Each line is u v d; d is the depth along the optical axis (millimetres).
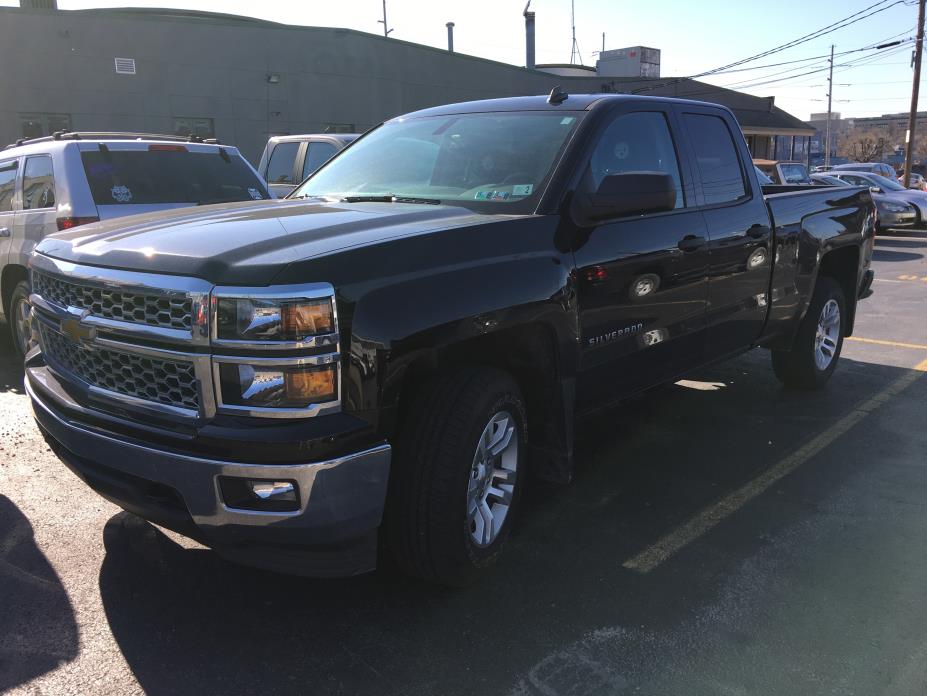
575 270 3277
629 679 2559
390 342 2531
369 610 2957
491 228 3018
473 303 2783
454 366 2949
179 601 2994
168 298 2488
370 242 2650
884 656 2680
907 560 3348
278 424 2396
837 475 4285
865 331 8344
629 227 3633
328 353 2408
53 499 3861
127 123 20062
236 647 2713
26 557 3293
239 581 3145
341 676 2568
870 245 6211
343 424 2443
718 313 4406
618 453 4645
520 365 3283
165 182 6309
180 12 23203
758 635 2801
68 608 2926
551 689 2506
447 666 2623
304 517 2422
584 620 2898
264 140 22250
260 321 2361
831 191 5688
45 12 18562
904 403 5625
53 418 2895
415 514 2771
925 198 20016
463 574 2965
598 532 3613
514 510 3236
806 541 3518
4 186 6578
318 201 3703
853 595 3066
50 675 2539
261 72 21844
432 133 4160
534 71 28859
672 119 4188
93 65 19359
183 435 2479
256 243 2613
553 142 3609
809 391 5922
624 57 39219
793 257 5094
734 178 4625
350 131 23812
